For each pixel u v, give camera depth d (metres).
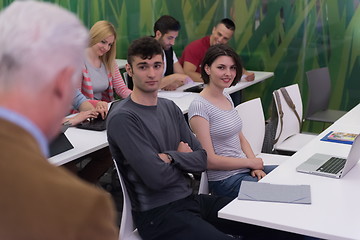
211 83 2.83
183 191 2.37
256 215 1.96
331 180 2.32
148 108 2.37
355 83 5.40
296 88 3.93
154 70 2.31
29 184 0.72
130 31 6.14
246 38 5.79
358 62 5.35
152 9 6.04
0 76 0.77
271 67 5.75
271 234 2.46
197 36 5.97
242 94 5.38
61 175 0.77
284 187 2.21
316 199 2.11
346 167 2.36
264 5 5.63
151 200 2.29
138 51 2.29
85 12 5.97
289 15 5.55
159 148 2.37
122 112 2.27
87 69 3.87
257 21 5.70
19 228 0.70
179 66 5.03
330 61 5.48
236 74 2.88
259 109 3.33
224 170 2.77
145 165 2.23
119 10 6.09
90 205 0.74
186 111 3.65
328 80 4.95
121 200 3.83
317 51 5.52
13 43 0.77
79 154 2.71
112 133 2.27
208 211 2.50
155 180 2.24
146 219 2.29
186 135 2.54
